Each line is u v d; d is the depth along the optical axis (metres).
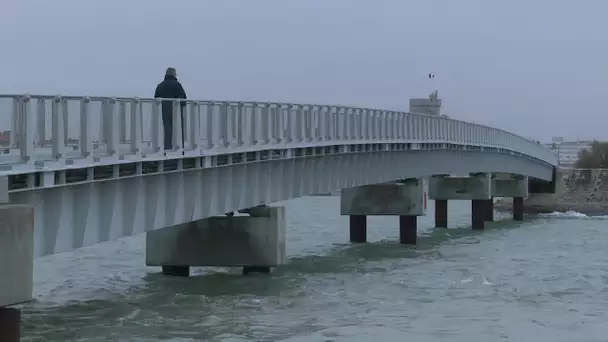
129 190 25.72
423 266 46.50
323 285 37.84
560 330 28.81
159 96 28.88
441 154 64.75
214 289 35.72
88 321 28.33
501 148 81.50
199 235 38.28
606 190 125.06
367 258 50.16
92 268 43.69
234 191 33.94
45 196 21.52
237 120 33.22
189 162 29.66
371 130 49.59
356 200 60.59
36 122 20.52
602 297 36.19
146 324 28.06
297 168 40.47
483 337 27.41
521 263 48.81
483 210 80.12
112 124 23.78
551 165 114.44
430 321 30.03
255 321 29.11
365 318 30.23
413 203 59.69
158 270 42.34
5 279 16.92
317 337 26.75
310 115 40.91
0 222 16.75
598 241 65.56
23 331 26.31
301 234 70.44
